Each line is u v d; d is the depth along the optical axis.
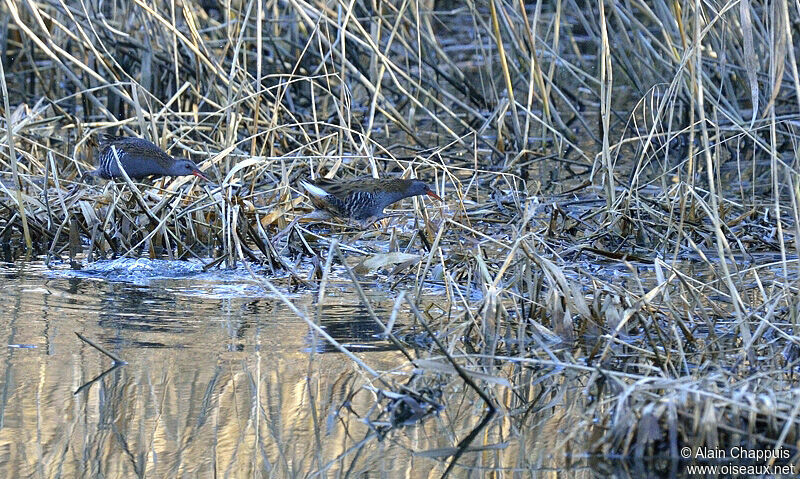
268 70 19.66
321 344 8.11
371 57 17.44
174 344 8.00
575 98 19.67
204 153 13.44
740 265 10.85
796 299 8.48
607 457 6.22
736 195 14.23
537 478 5.92
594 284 8.59
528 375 7.58
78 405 6.77
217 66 14.30
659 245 11.66
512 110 16.36
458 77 19.91
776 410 6.29
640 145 14.80
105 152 12.09
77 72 19.30
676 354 7.90
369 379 7.33
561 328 8.32
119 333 8.24
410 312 9.00
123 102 18.22
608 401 6.73
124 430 6.43
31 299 9.16
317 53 18.80
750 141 17.86
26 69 20.94
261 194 12.83
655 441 6.24
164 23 14.06
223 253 10.94
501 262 10.41
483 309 8.33
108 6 22.11
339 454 6.21
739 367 7.56
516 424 6.70
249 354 7.82
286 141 15.35
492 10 15.62
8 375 7.22
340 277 10.30
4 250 11.04
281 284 9.96
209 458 6.09
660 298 9.00
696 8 8.89
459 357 7.62
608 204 12.06
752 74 8.04
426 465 6.08
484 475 5.95
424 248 10.69
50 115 18.27
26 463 5.94
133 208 11.73
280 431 6.50
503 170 14.66
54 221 11.59
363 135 13.13
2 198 12.16
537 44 20.14
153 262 10.62
